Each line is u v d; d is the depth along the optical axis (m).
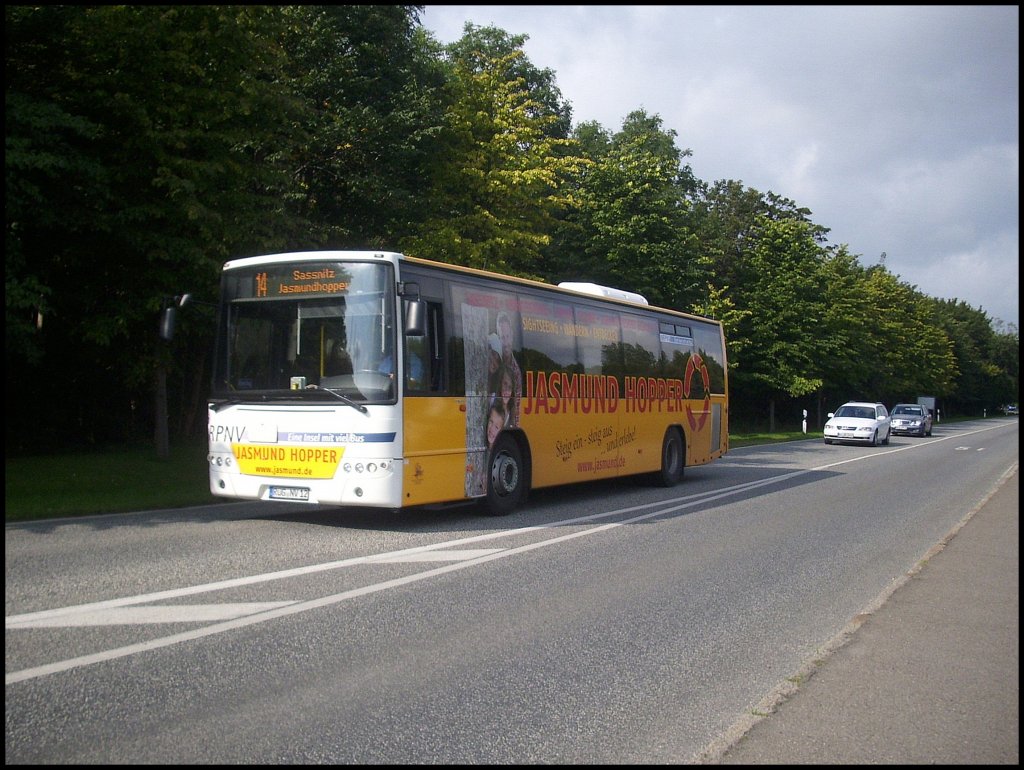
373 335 10.52
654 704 5.21
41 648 5.80
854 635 6.70
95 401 22.41
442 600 7.51
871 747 4.55
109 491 13.84
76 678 5.27
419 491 10.76
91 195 14.83
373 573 8.41
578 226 33.09
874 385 72.62
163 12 15.47
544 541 10.66
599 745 4.57
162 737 4.48
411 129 24.11
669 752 4.49
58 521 11.07
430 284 11.22
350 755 4.35
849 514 14.18
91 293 16.69
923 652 6.25
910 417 51.44
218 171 16.09
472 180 25.17
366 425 10.37
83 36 14.85
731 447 33.66
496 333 12.38
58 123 13.48
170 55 15.48
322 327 10.74
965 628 6.91
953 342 110.81
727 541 11.20
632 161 34.09
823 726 4.84
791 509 14.62
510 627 6.79
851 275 60.78
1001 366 133.12
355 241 23.64
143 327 18.08
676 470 17.89
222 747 4.38
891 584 8.73
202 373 23.17
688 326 18.53
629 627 6.96
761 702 5.21
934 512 14.62
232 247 17.20
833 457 28.52
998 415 141.62
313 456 10.57
